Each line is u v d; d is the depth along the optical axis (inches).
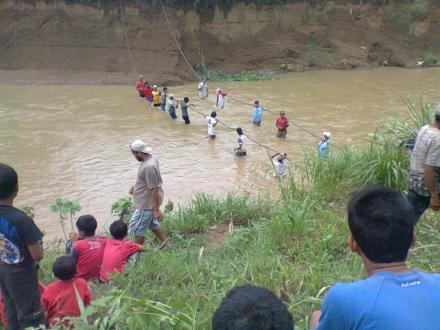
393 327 80.5
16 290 187.3
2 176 173.3
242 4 1449.3
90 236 265.3
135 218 329.4
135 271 236.5
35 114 969.5
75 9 1347.2
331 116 957.8
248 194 442.9
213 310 175.9
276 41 1483.8
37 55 1328.7
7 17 1344.7
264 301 83.2
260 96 1136.8
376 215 91.6
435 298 84.0
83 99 1098.1
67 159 724.0
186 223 366.3
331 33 1552.7
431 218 289.0
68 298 199.2
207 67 1401.3
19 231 178.1
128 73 1305.4
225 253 288.5
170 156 740.7
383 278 87.1
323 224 296.0
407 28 1579.7
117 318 145.9
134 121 930.1
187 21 1386.6
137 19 1346.0
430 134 231.1
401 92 1161.4
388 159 338.6
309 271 220.8
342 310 84.5
